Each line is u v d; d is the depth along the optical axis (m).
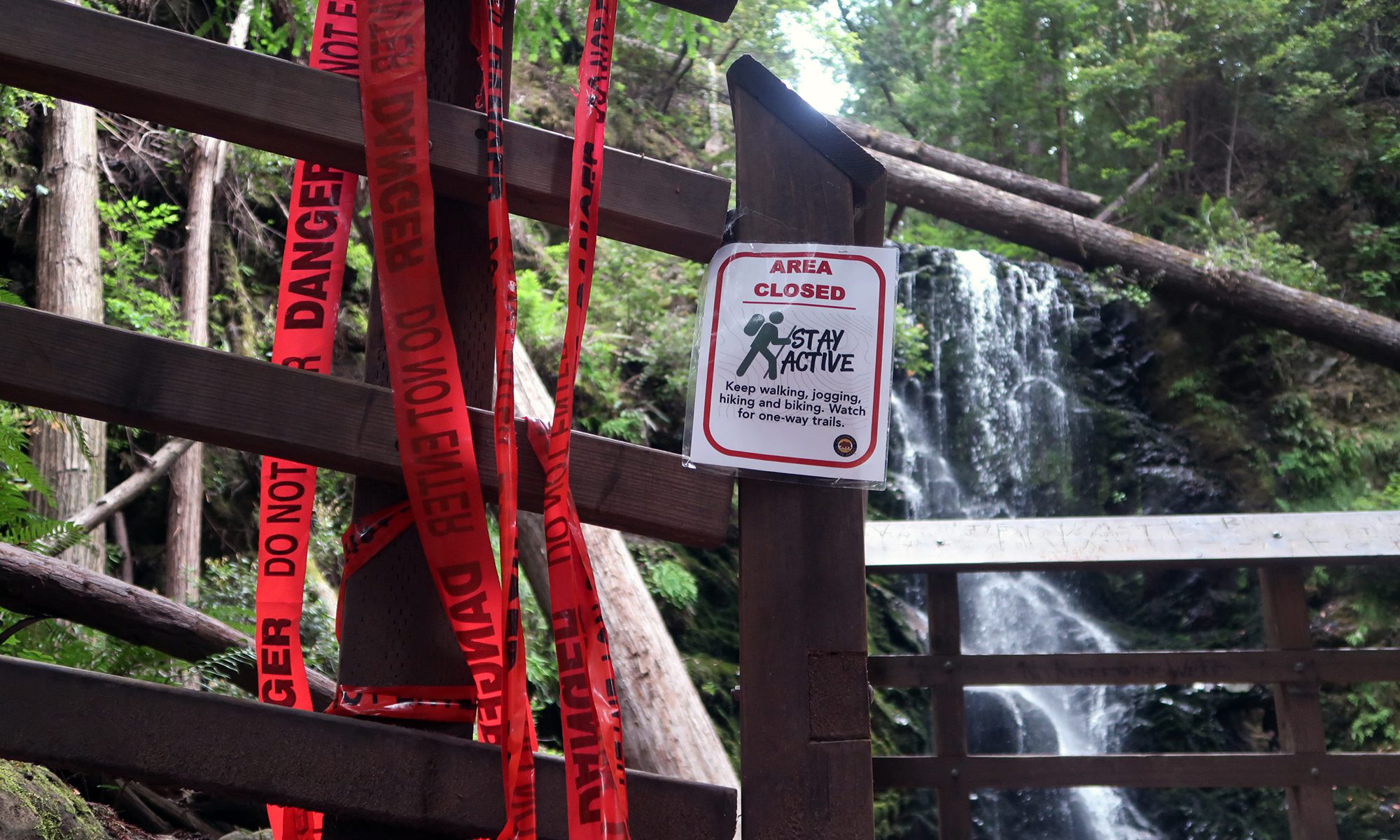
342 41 1.37
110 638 2.76
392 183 1.21
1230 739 7.18
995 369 10.09
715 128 11.69
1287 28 13.01
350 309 6.74
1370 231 12.06
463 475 1.16
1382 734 7.07
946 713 2.60
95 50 1.19
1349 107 13.08
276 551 1.33
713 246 1.39
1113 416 10.34
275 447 1.18
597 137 1.28
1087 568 2.62
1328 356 10.83
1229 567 2.66
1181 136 13.66
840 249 1.38
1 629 2.74
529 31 4.41
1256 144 13.41
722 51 11.73
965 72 14.38
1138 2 13.26
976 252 10.72
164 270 6.40
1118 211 12.73
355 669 1.23
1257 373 10.59
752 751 1.30
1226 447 10.08
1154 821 6.77
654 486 1.30
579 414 7.20
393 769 1.13
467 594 1.15
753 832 1.28
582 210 1.24
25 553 2.66
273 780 1.10
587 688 1.14
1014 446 9.89
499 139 1.24
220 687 3.26
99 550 4.67
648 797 1.22
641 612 3.87
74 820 2.16
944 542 2.63
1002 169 11.18
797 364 1.35
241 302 6.66
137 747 1.07
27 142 5.90
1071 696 7.53
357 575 1.25
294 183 1.40
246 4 6.14
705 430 1.34
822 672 1.32
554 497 1.17
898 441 9.36
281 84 1.24
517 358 4.61
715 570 7.01
